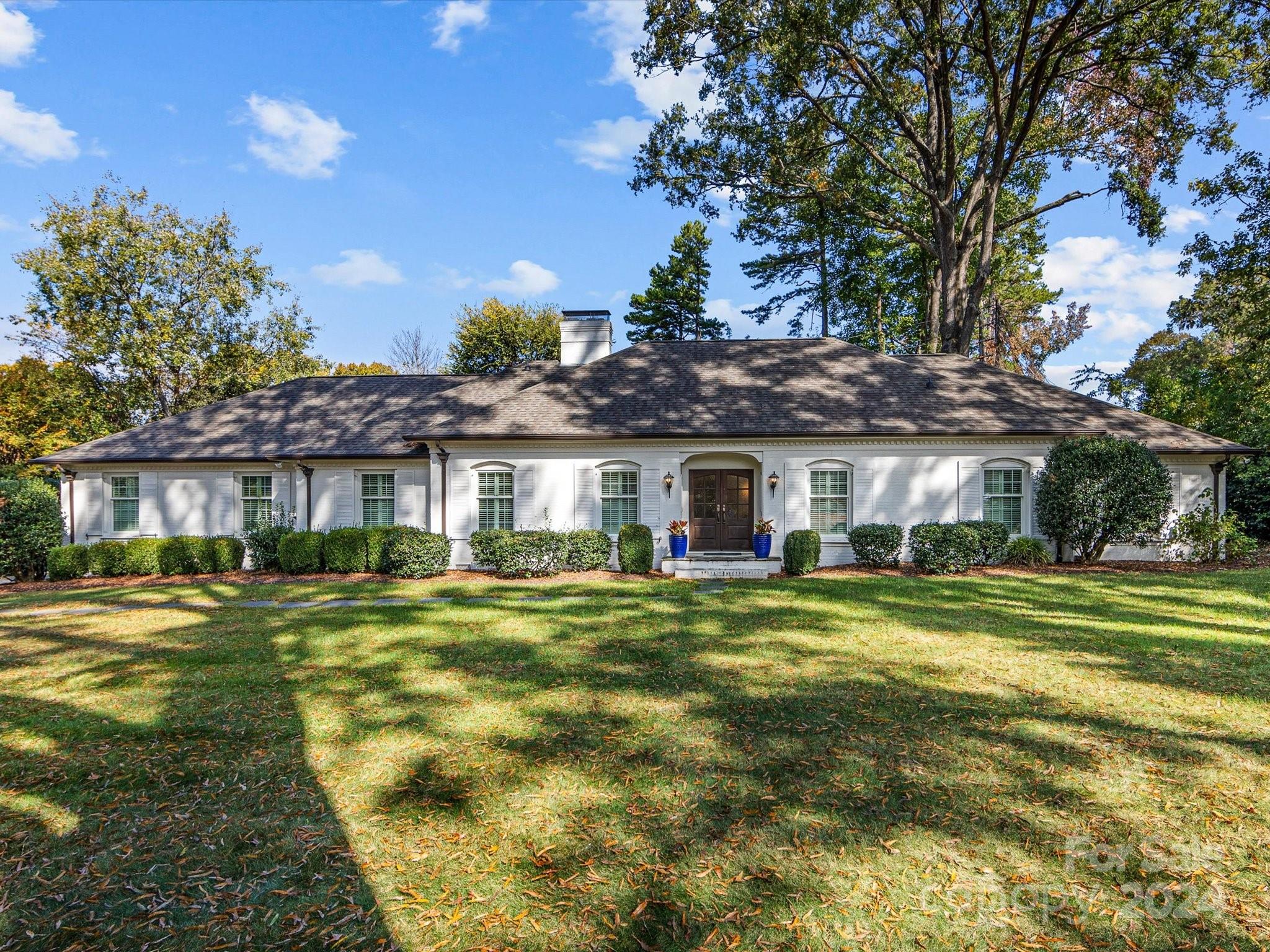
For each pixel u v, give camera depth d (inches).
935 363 700.0
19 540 607.8
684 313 1768.0
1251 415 808.9
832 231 1047.0
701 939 112.7
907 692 238.5
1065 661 275.0
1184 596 419.8
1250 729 200.5
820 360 701.9
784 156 805.9
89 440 1025.5
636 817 154.0
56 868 136.9
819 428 592.4
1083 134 823.7
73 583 591.8
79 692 252.1
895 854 137.3
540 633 342.6
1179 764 177.6
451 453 627.5
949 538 539.8
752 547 630.5
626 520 621.3
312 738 204.7
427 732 208.1
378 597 468.1
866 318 1481.3
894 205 1136.2
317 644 324.5
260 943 113.3
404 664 287.4
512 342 1627.7
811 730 204.2
